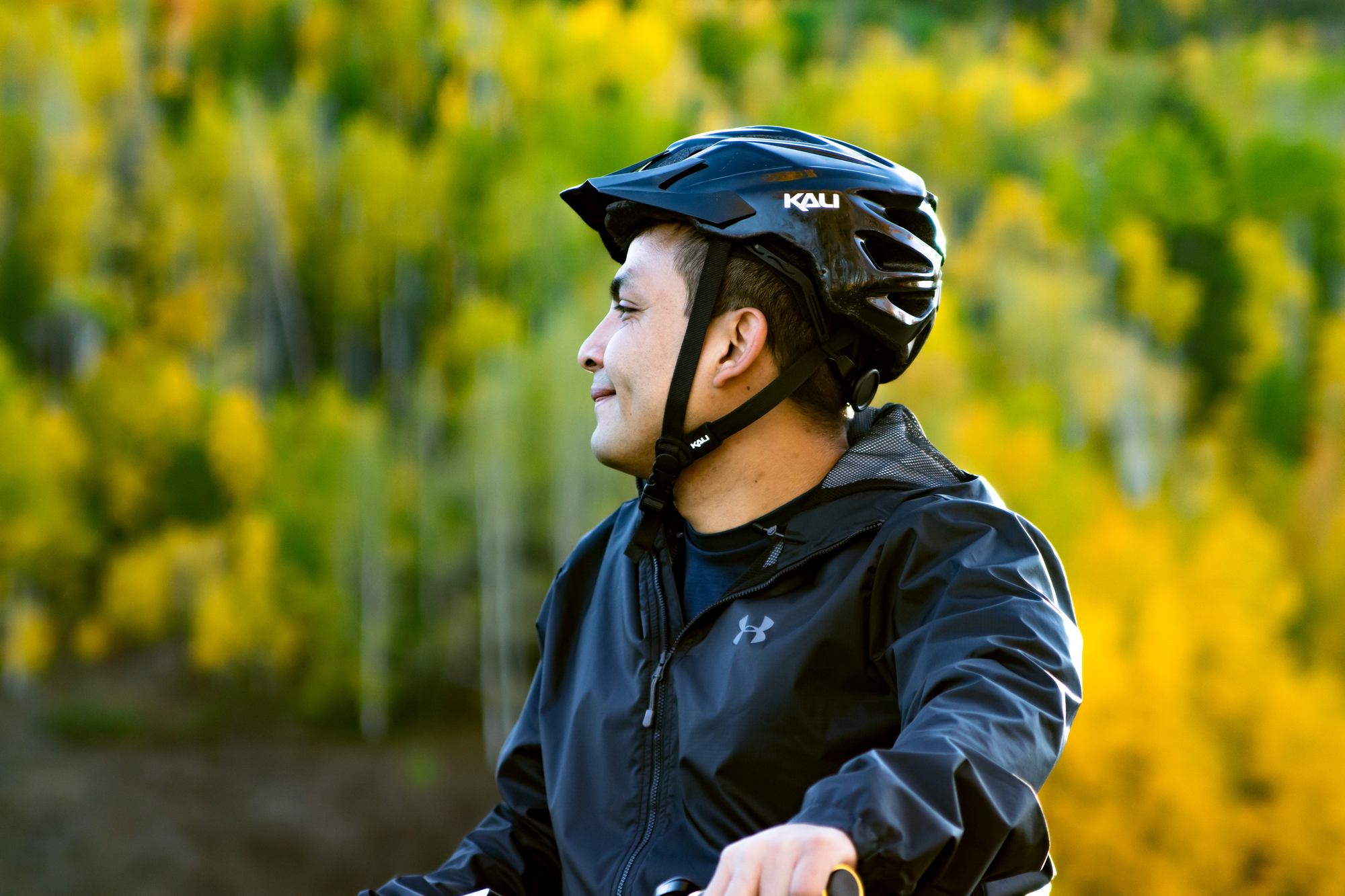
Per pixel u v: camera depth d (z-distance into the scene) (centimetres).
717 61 8725
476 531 4619
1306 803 3216
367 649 4331
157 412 5416
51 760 3706
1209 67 7556
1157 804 3241
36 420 5153
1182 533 4378
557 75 7881
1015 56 9000
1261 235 5956
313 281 6406
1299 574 4297
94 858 3275
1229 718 3425
